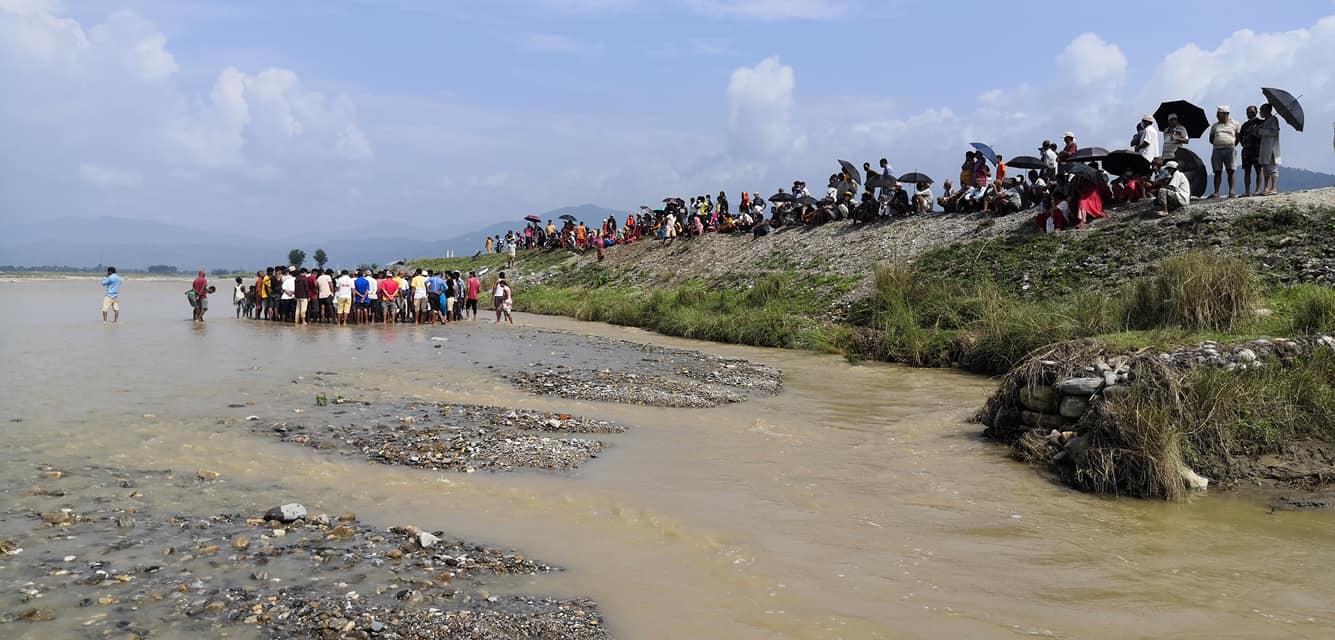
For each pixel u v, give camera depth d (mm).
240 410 12992
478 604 6117
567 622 5848
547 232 58375
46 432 11148
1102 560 7293
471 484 9359
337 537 7449
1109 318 17531
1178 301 15781
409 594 6195
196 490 8789
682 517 8359
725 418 13695
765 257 34781
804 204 36594
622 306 35219
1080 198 25203
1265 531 8094
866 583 6688
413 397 14609
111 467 9539
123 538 7254
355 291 31984
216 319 34000
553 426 12445
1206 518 8523
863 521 8344
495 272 55781
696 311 30453
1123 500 9195
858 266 29578
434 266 67188
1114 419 9859
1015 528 8180
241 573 6551
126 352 20734
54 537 7203
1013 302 22250
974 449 11609
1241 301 15211
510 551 7320
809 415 14133
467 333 28016
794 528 8078
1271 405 10102
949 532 8039
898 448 11648
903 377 18828
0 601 5867
